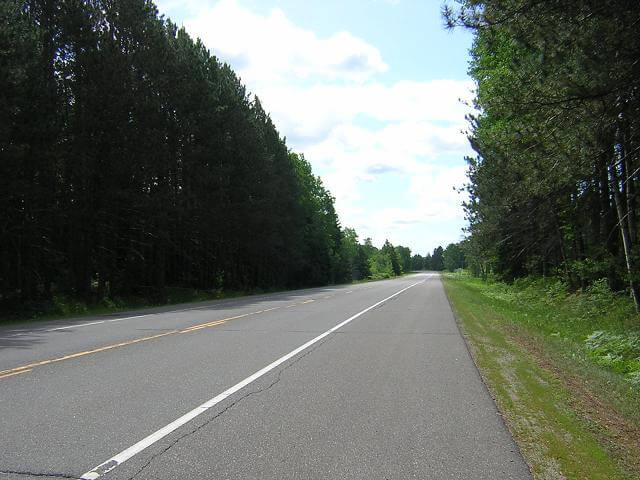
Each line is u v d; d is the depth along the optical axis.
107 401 6.29
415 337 12.17
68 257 26.95
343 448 4.78
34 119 21.03
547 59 9.30
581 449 4.77
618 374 9.23
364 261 114.94
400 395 6.71
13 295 22.86
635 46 8.50
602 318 16.20
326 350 10.15
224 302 25.41
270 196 41.50
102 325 14.46
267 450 4.71
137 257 32.47
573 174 11.02
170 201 27.83
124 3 25.69
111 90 24.09
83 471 4.23
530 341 11.88
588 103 9.67
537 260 31.61
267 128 49.72
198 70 31.83
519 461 4.47
